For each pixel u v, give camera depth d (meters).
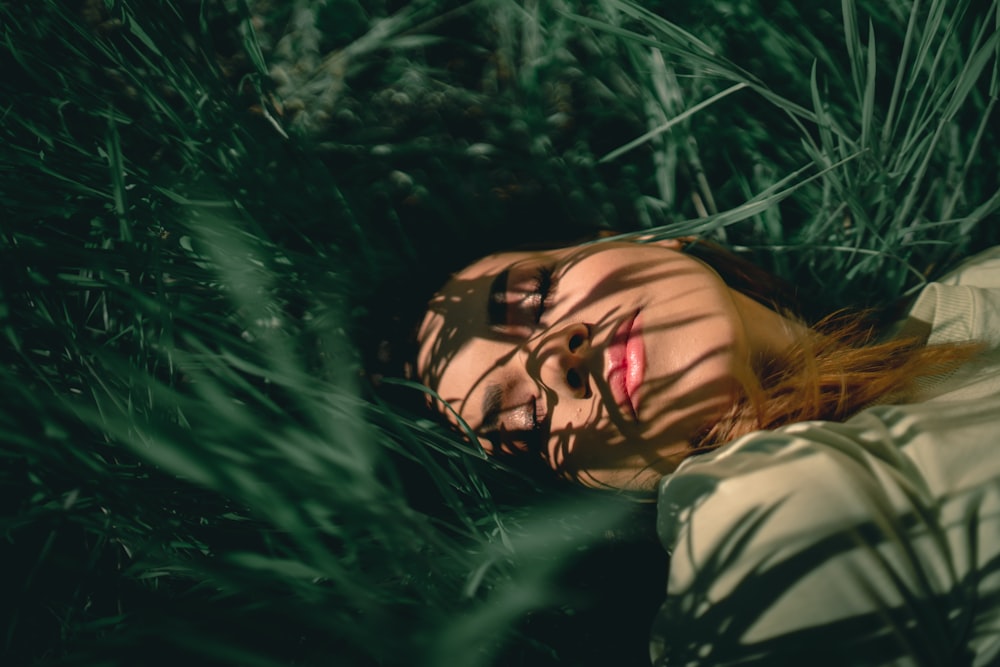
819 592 0.79
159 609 0.71
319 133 1.53
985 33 1.25
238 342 0.88
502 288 1.12
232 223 1.10
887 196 1.22
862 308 1.29
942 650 0.81
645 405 1.01
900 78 1.14
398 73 1.61
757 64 1.41
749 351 1.03
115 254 0.92
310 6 1.56
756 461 0.83
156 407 0.85
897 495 0.80
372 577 0.91
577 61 1.54
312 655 0.86
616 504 1.14
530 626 1.05
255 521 0.94
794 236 1.44
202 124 1.11
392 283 1.30
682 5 1.39
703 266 1.07
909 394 1.01
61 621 0.91
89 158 1.04
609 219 1.48
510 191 1.54
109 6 1.03
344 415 0.86
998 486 0.80
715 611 0.82
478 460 1.17
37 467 0.83
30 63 1.04
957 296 1.06
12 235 0.90
